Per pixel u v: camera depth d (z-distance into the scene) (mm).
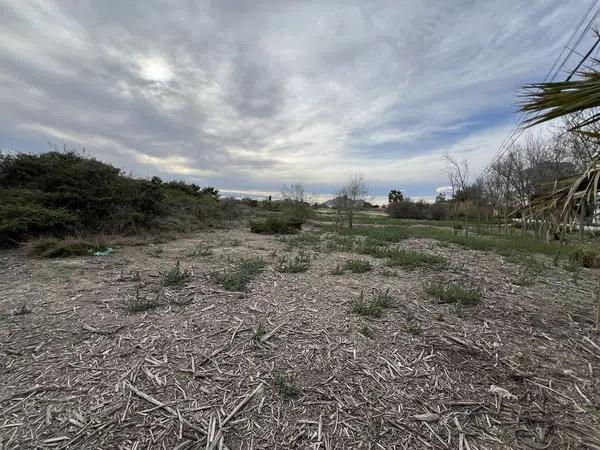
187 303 2863
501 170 10094
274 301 3000
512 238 8430
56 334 2232
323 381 1778
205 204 12445
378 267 4723
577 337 2484
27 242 5574
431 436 1413
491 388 1772
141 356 1965
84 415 1460
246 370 1857
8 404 1517
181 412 1505
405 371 1907
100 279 3654
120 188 7820
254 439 1367
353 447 1343
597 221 2232
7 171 7184
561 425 1502
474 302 3184
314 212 17062
